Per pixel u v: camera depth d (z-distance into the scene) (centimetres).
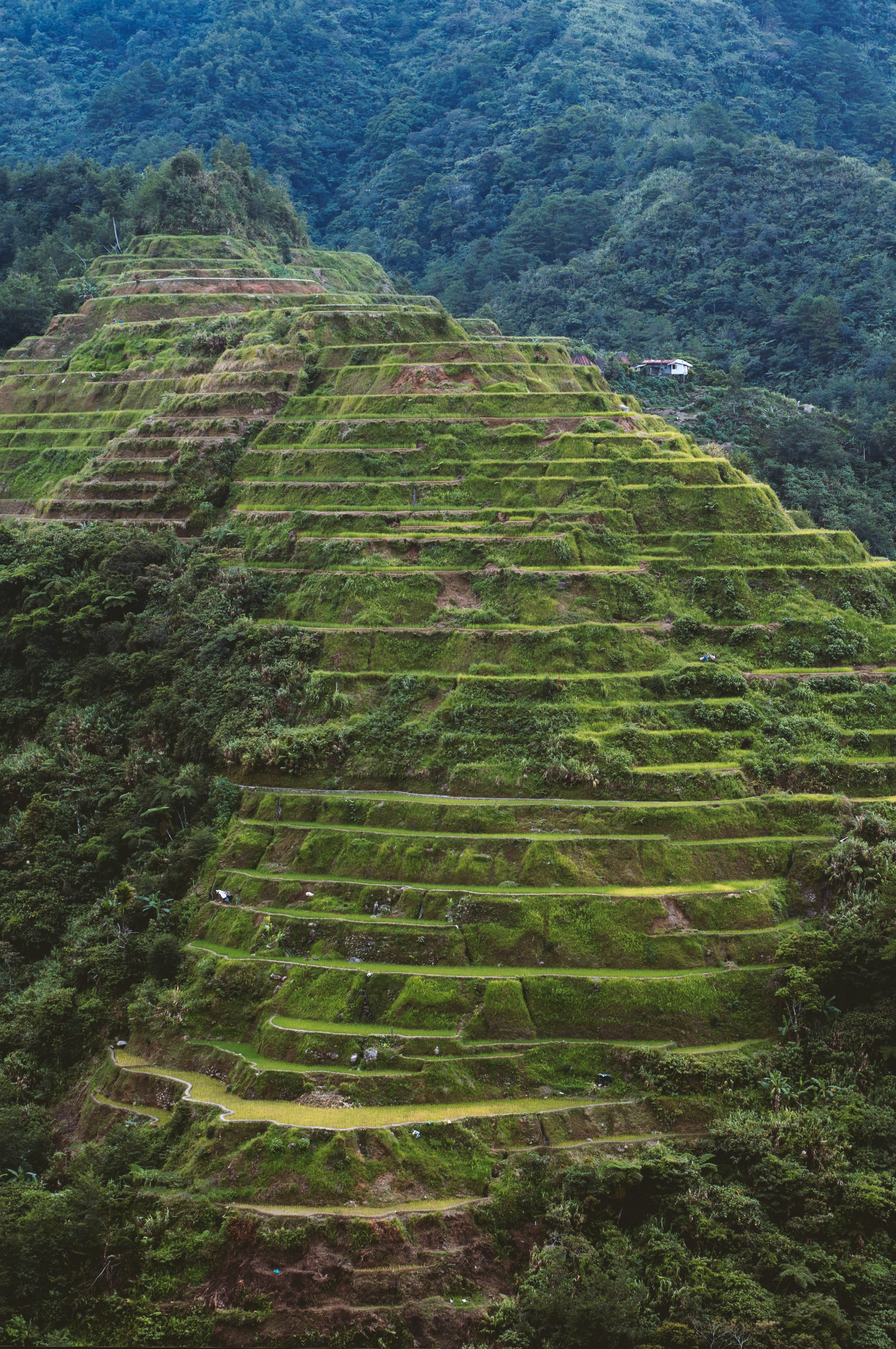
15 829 5766
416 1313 3506
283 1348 3469
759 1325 3362
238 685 5806
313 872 4938
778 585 5997
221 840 5209
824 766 5191
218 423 7538
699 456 7025
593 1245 3678
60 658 6750
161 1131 4088
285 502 6850
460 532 6309
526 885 4712
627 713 5334
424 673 5622
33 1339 3553
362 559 6212
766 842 4897
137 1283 3659
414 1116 3941
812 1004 4253
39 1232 3700
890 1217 3684
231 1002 4506
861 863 4738
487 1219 3703
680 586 5994
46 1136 4325
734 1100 4062
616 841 4816
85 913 5309
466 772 5153
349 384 7581
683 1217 3703
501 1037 4222
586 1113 3981
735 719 5353
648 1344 3353
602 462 6538
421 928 4534
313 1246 3606
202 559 6656
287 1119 3931
